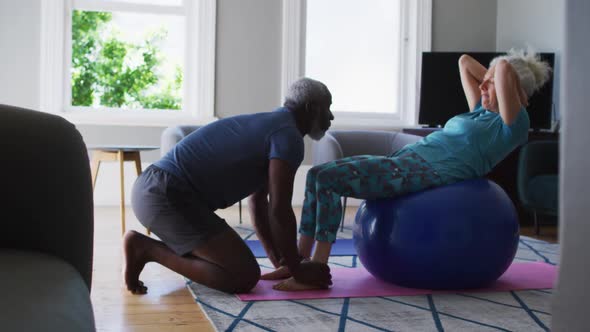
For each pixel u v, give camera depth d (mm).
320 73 6113
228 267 2363
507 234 2490
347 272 2908
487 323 2105
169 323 2086
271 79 5820
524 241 4078
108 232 4051
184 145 2410
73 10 5629
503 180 5000
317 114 2457
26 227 1156
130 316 2164
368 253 2604
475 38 6168
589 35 535
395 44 6230
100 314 2184
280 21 5820
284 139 2316
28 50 5344
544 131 5285
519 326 2072
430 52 5715
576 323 558
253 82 5781
